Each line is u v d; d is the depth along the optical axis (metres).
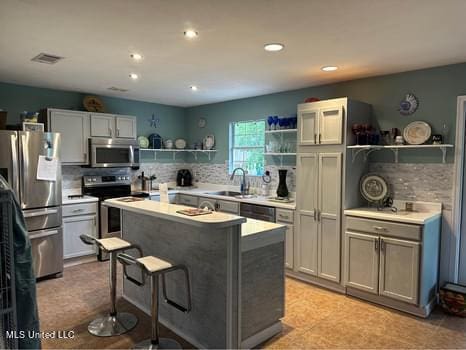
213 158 5.90
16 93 4.40
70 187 4.89
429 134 3.38
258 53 3.01
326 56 3.08
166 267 2.33
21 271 1.68
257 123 5.23
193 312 2.59
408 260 3.03
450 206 3.33
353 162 3.61
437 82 3.38
